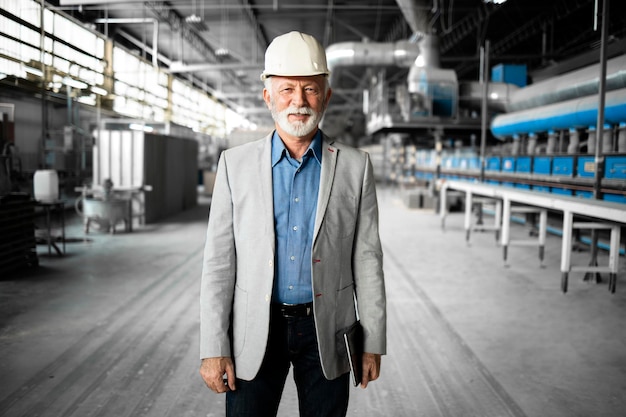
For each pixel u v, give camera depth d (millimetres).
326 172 1591
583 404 2918
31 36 8188
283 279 1579
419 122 13031
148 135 10844
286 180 1602
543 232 6785
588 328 4281
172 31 15414
